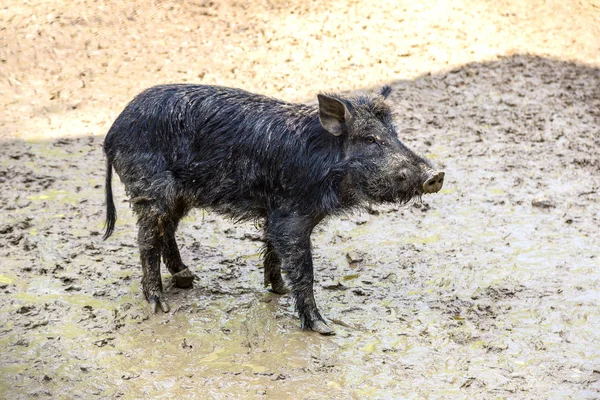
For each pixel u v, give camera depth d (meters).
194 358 14.72
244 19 33.38
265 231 16.34
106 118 26.30
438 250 19.16
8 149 24.03
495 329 15.82
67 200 21.19
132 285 17.31
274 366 14.52
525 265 18.39
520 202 21.53
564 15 35.62
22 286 17.02
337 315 16.39
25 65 29.34
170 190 15.95
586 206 21.38
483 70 30.64
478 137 25.62
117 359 14.59
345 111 14.77
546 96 28.91
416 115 26.98
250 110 15.80
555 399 13.58
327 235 19.95
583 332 15.70
